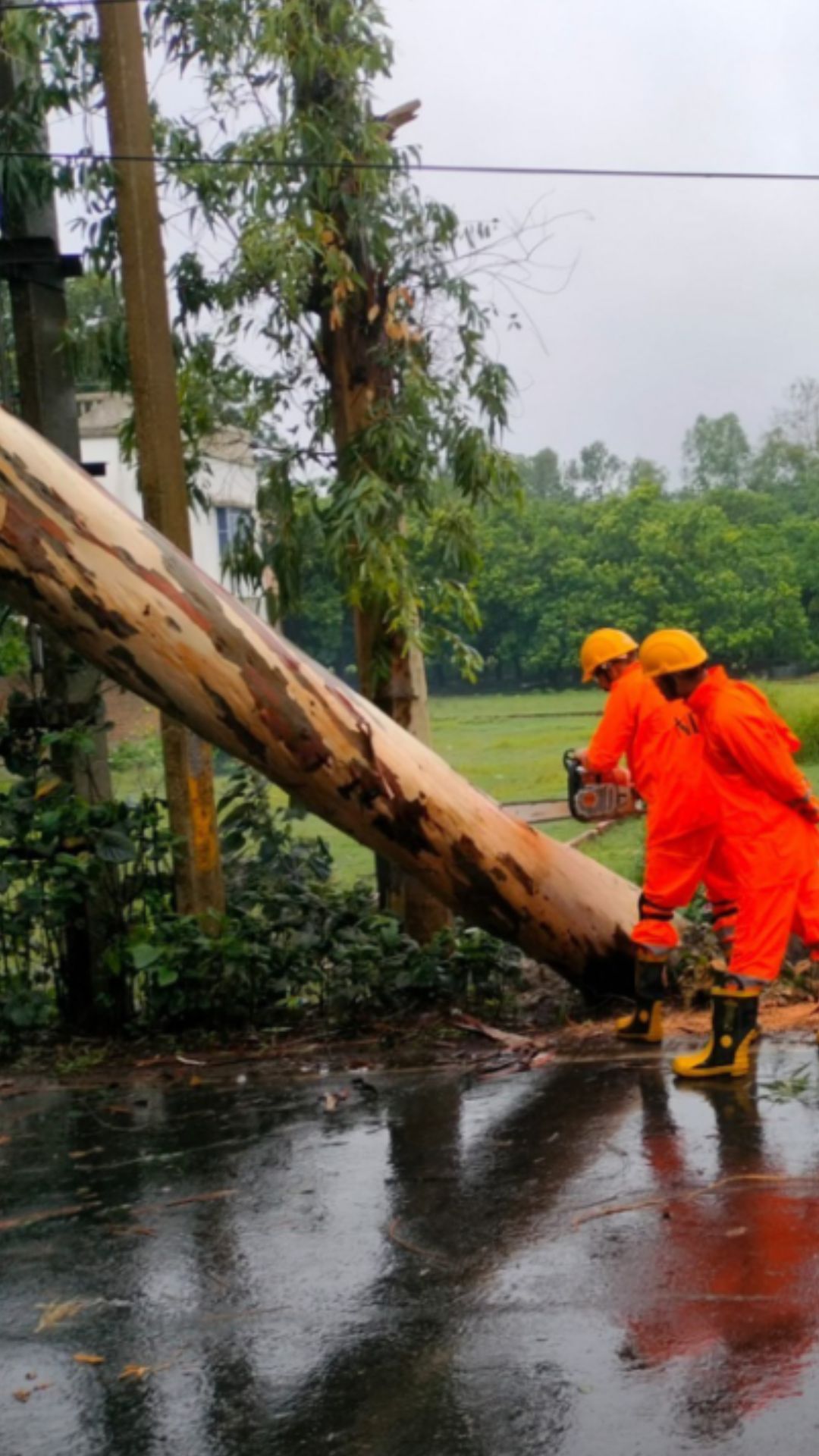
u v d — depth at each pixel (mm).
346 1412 3475
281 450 8891
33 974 7977
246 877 8352
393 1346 3795
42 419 7945
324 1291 4180
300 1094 6434
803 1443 3189
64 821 7527
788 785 5910
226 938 7551
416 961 7844
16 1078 7164
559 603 33219
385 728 6598
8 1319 4125
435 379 8547
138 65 7562
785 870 5988
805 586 32875
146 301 7590
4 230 8008
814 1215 4461
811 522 33719
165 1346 3893
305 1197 5012
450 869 6879
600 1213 4629
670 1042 6863
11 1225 4922
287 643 6406
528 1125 5668
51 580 5914
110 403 25141
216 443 9172
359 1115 6016
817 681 30172
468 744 25594
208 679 6145
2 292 8289
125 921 7926
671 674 6000
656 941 6801
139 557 6004
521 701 33781
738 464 49281
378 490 8117
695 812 6625
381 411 8375
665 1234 4406
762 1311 3814
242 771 8469
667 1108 5711
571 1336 3766
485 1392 3516
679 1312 3854
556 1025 7625
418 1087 6395
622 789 7387
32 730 7926
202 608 6098
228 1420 3475
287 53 8023
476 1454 3248
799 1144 5137
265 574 10133
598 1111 5762
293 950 7777
